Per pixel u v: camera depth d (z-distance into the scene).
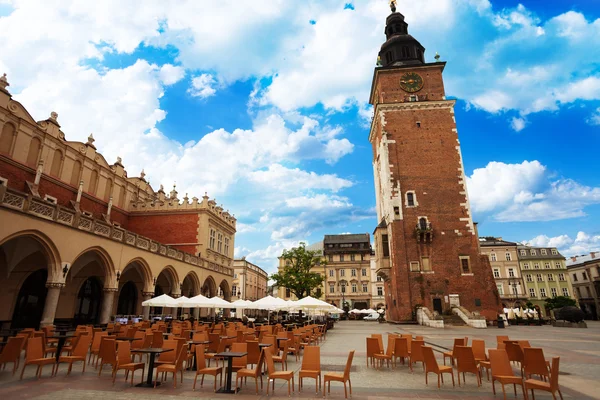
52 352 12.84
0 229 15.57
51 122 27.67
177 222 37.97
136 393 8.73
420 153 42.53
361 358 14.44
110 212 34.94
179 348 10.99
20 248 21.50
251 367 12.41
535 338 22.58
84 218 20.59
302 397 8.55
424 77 45.88
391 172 42.09
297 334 15.67
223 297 47.75
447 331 28.69
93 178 32.84
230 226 45.12
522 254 78.75
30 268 23.36
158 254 28.19
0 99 23.48
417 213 40.47
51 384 9.47
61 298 26.16
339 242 84.06
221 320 31.06
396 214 40.62
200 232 37.44
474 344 11.44
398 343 12.21
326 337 25.19
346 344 20.20
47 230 17.97
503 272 72.94
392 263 40.66
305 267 46.91
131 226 38.38
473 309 37.34
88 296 29.00
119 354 9.88
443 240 39.53
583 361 13.26
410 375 11.00
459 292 37.91
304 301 23.34
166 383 9.90
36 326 24.53
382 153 43.62
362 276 80.25
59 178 28.50
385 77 46.34
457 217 40.19
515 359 10.43
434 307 37.69
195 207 38.09
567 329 32.72
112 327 18.56
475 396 8.59
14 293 22.77
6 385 9.27
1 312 21.97
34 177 25.91
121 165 37.12
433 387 9.48
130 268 32.28
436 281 38.31
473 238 39.44
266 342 12.55
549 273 75.81
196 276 35.06
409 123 43.69
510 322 42.12
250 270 80.31
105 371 11.36
